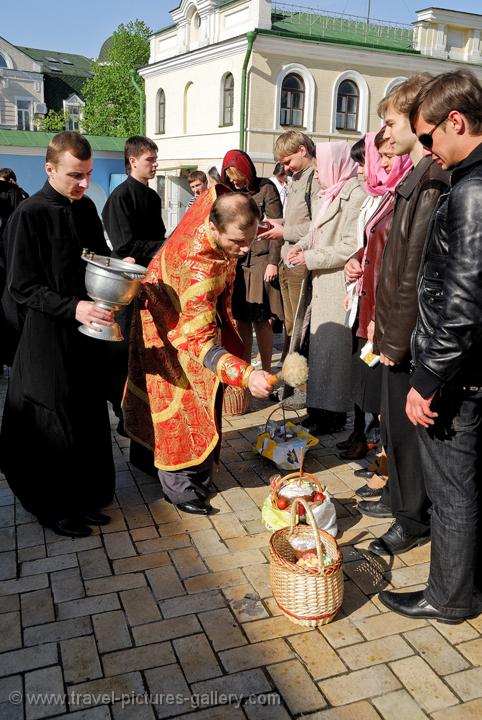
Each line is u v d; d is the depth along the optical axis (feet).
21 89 137.59
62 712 7.32
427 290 7.92
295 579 8.49
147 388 11.24
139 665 8.00
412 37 67.46
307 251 13.50
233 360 9.27
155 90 75.72
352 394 12.43
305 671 7.92
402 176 10.55
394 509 10.31
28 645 8.30
